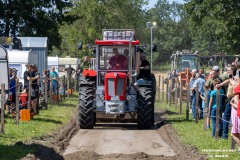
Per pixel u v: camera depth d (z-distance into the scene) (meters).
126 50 22.11
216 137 17.64
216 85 18.00
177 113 28.16
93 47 22.50
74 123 22.81
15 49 31.62
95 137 19.02
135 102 21.62
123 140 18.30
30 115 22.59
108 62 22.02
